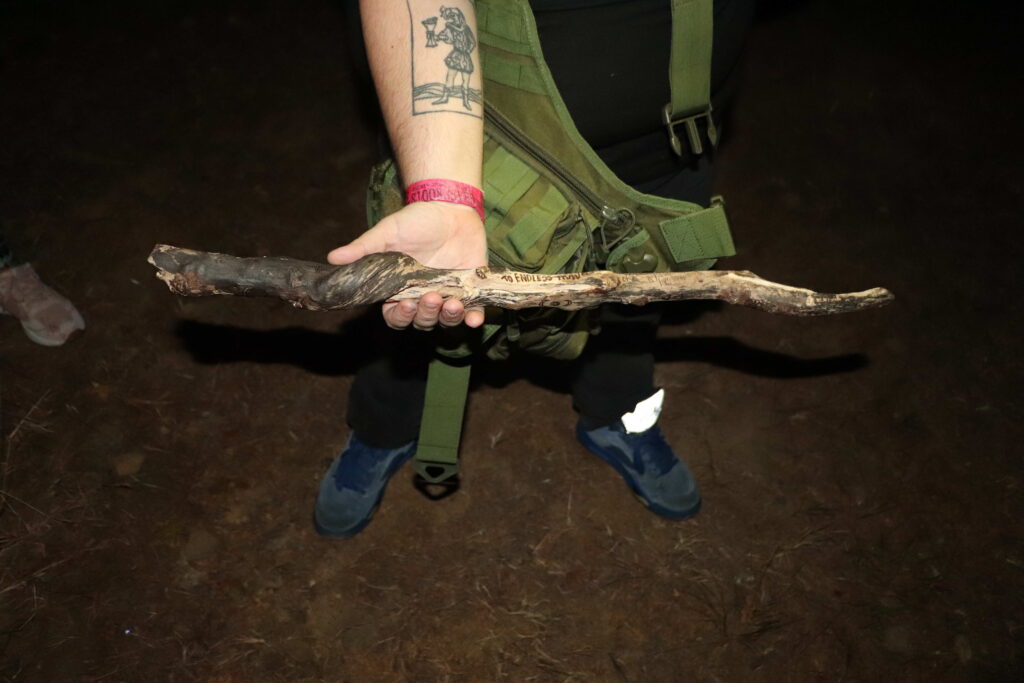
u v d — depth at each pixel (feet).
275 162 10.07
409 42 3.96
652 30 4.47
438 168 3.95
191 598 6.81
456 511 7.50
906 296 9.39
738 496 7.75
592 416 7.07
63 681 6.29
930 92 11.71
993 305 9.37
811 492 7.80
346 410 7.42
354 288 3.81
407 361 5.93
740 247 9.75
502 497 7.63
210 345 8.34
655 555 7.35
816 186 10.45
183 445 7.68
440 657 6.70
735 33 4.80
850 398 8.49
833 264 9.66
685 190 5.42
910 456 8.08
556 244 4.75
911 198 10.42
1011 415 8.43
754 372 8.64
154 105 10.50
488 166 4.69
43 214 9.20
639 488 7.53
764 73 11.77
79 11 11.48
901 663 6.80
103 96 10.52
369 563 7.15
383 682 6.55
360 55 4.97
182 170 9.86
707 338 8.88
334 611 6.87
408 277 3.87
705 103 4.68
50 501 7.17
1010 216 10.30
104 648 6.47
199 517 7.25
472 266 4.09
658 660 6.76
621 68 4.55
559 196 4.71
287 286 3.84
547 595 7.06
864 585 7.22
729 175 10.48
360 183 9.98
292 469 7.66
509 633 6.84
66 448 7.50
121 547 7.00
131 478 7.40
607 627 6.91
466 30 4.02
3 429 7.52
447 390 5.24
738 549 7.41
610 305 5.79
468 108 4.01
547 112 4.52
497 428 8.07
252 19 11.71
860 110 11.40
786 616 7.02
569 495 7.68
